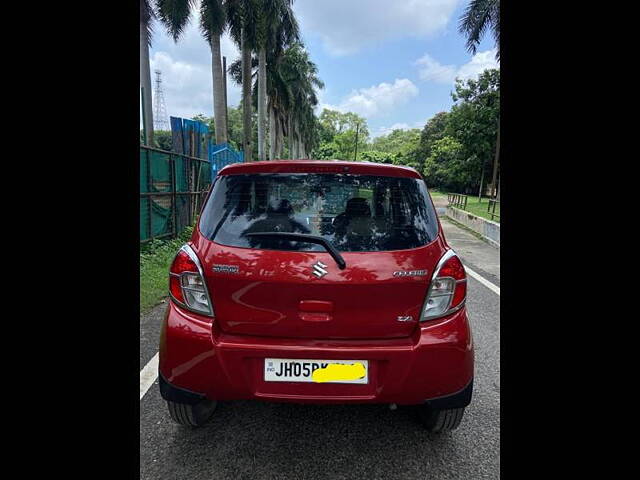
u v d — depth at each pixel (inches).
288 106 1170.0
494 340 142.8
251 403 98.7
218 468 76.3
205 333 72.3
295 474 75.1
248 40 644.7
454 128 1269.7
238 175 81.6
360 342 72.4
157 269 237.0
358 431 88.0
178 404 81.7
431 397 73.1
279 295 72.0
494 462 78.6
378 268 71.9
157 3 552.4
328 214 76.8
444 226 585.6
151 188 293.4
